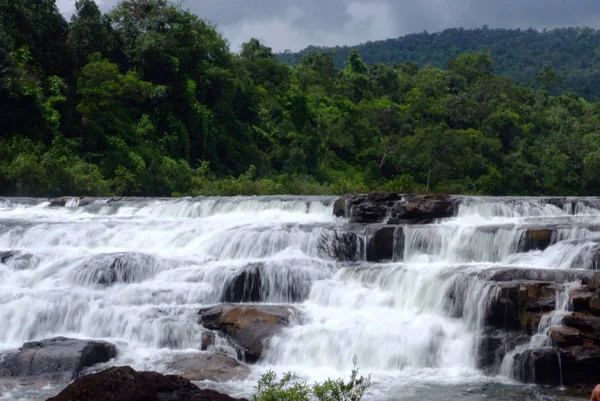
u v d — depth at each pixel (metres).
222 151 62.59
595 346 14.83
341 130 80.69
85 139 50.44
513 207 25.84
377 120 83.00
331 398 8.67
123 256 21.48
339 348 16.55
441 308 17.67
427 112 87.19
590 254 18.08
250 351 16.92
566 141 82.88
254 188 53.12
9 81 45.88
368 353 16.42
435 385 14.79
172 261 21.56
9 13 52.44
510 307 16.27
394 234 21.95
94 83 51.59
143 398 9.34
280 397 8.54
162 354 16.81
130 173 49.16
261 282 19.91
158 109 58.38
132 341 17.86
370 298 18.77
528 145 86.44
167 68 59.81
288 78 86.75
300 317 17.80
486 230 20.81
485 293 16.66
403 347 16.42
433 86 99.50
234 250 23.09
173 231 24.94
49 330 18.77
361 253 22.03
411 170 76.56
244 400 10.04
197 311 18.30
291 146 71.88
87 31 55.91
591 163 79.06
